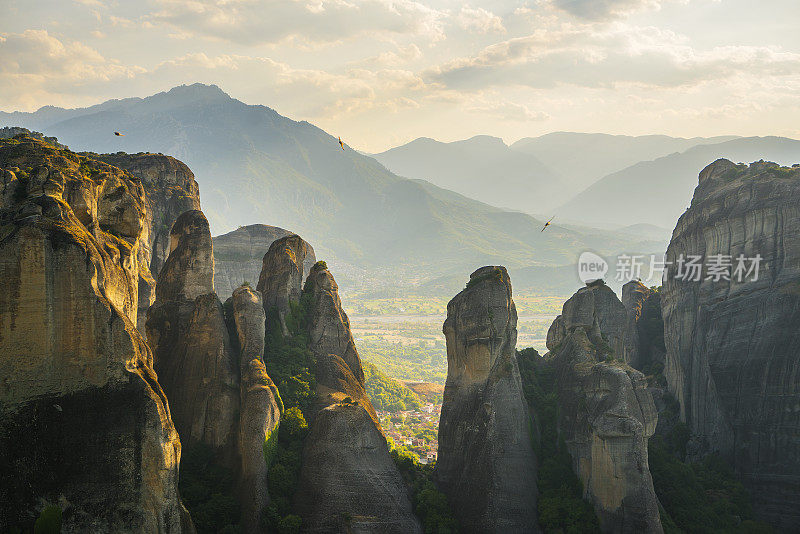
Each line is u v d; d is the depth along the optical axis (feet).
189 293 312.29
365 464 274.98
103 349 206.69
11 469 194.70
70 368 203.41
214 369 292.81
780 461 334.03
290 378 309.83
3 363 197.57
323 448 274.98
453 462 302.86
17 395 197.77
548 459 301.02
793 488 327.47
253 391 280.51
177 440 215.51
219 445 284.00
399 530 266.36
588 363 325.42
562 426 312.91
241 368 296.71
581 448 293.02
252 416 275.39
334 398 312.91
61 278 204.13
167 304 312.50
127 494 202.28
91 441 201.98
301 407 303.68
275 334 331.16
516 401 303.48
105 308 208.13
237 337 307.37
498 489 284.41
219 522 257.34
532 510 283.59
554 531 273.95
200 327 299.17
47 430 199.00
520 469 291.17
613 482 274.77
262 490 264.72
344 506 262.26
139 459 204.74
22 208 207.92
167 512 206.69
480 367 304.91
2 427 195.21
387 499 270.67
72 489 198.39
